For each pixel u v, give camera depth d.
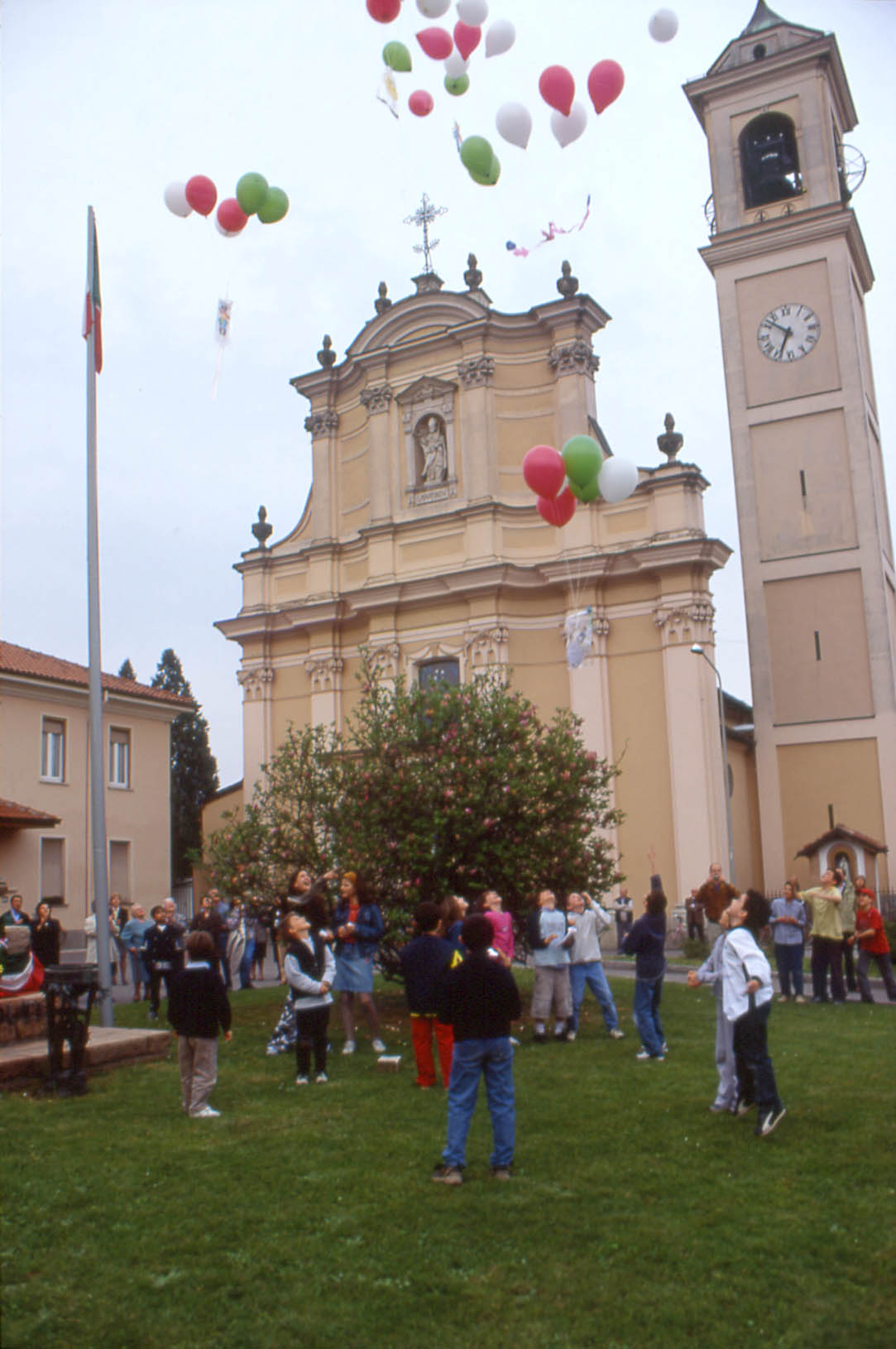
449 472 33.31
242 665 36.97
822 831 29.83
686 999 16.39
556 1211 6.31
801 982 16.05
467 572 31.42
